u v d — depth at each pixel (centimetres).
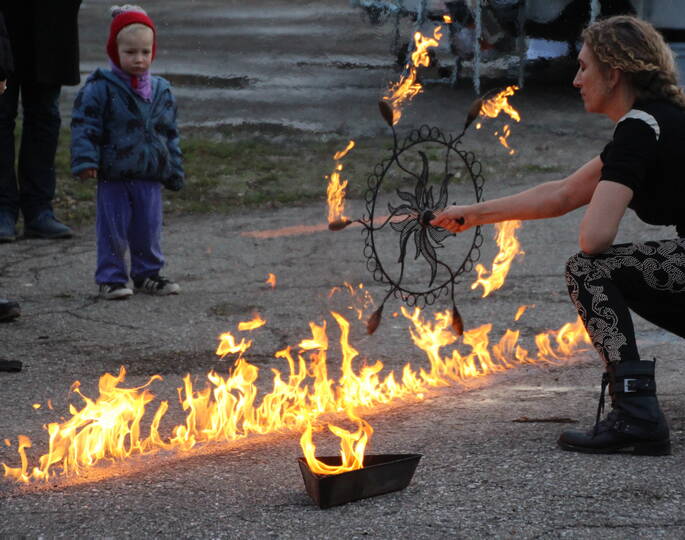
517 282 747
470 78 1795
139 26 700
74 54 912
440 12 1789
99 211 720
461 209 438
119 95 704
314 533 336
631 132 388
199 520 351
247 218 1020
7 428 465
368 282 762
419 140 435
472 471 387
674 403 465
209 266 827
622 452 397
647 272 397
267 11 2461
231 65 1916
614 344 397
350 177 1194
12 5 884
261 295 730
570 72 1811
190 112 1586
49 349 606
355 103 1625
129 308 699
